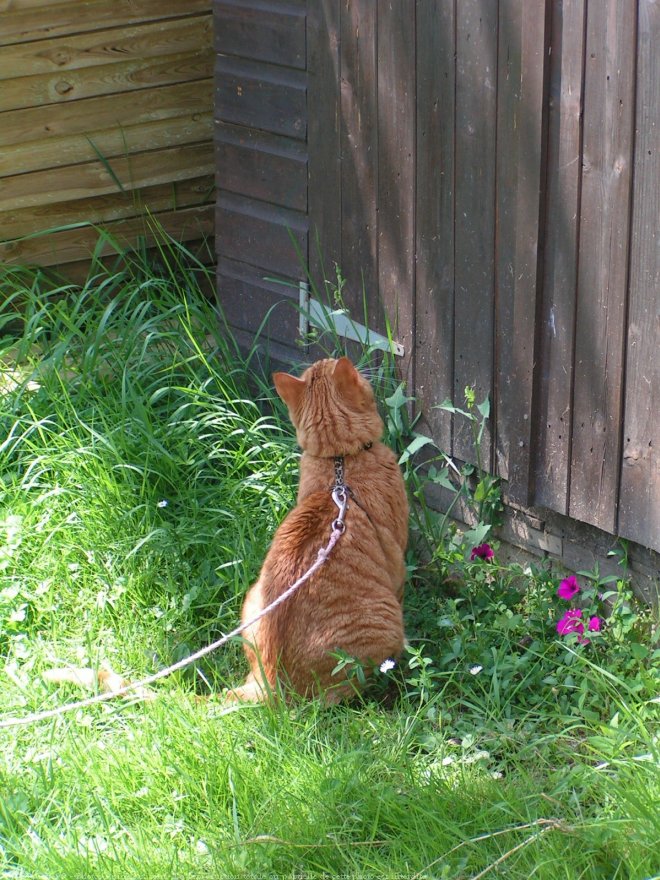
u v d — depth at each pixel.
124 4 7.15
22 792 4.02
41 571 5.41
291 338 6.62
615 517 4.78
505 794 3.88
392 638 4.66
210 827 3.86
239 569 5.39
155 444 5.78
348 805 3.85
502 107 4.77
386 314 5.78
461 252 5.20
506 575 5.52
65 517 5.65
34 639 5.11
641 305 4.41
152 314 7.47
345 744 4.30
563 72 4.47
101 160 7.30
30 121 7.14
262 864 3.66
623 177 4.34
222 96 6.67
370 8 5.38
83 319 6.76
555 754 4.25
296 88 6.04
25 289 6.99
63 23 7.01
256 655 4.52
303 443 4.96
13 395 6.28
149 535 5.30
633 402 4.56
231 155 6.72
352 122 5.70
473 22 4.81
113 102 7.35
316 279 6.29
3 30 6.88
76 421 6.05
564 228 4.66
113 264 7.73
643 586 4.91
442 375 5.52
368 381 5.53
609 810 3.76
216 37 6.60
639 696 4.48
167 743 4.19
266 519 5.69
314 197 6.13
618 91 4.27
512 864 3.59
